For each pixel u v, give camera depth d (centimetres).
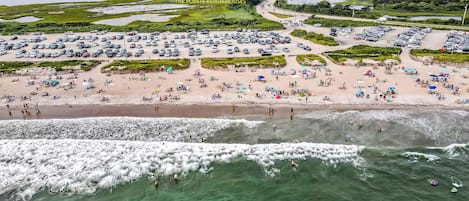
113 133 6397
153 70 9950
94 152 5738
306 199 4688
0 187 5019
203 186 5006
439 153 5616
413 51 11519
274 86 8619
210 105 7588
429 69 9762
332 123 6681
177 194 4859
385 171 5197
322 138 6162
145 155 5669
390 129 6400
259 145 5941
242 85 8712
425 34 14662
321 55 11625
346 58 10788
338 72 9638
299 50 12319
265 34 15225
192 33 15475
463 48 11638
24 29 16875
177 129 6525
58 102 7856
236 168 5362
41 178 5184
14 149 5825
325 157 5572
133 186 5019
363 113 7056
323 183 4997
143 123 6769
